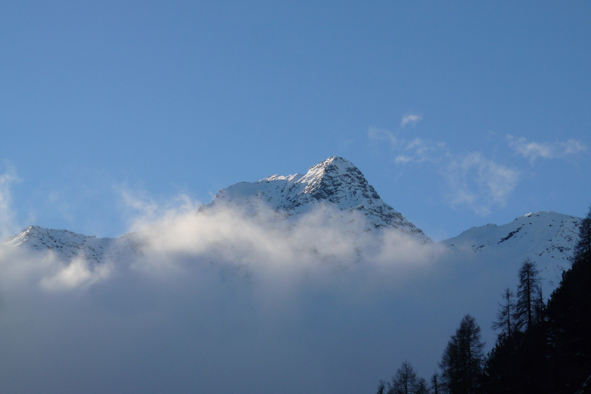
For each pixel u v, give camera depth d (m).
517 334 67.06
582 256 68.62
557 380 57.94
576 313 62.59
